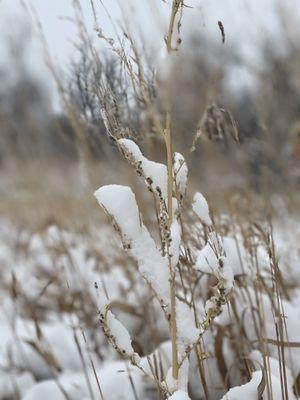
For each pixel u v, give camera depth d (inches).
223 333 66.6
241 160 89.7
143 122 61.1
